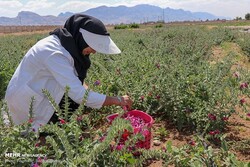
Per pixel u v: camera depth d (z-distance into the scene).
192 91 3.86
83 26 2.90
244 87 3.90
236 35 18.11
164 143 3.23
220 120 3.40
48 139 2.16
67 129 2.49
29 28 71.75
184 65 5.19
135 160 2.25
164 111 3.88
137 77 4.74
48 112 3.11
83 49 2.98
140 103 3.91
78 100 2.84
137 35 18.25
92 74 5.06
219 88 3.70
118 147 2.30
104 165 2.19
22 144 2.36
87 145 2.32
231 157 2.33
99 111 3.86
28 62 3.04
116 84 4.28
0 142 2.23
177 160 2.30
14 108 3.12
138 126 2.70
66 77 2.85
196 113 3.47
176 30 20.00
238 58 10.64
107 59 6.77
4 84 5.05
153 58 6.44
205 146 2.43
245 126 3.64
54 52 2.90
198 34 16.62
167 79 3.93
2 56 7.01
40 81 3.07
